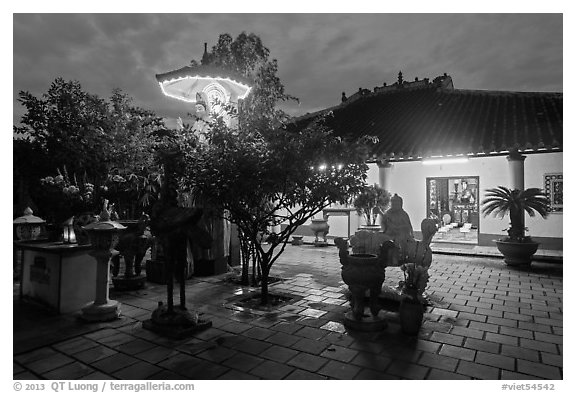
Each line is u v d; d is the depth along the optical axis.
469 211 15.57
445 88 16.69
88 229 4.86
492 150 10.08
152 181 7.23
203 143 6.07
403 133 13.12
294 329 4.70
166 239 4.64
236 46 9.03
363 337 4.43
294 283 7.17
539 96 13.24
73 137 7.88
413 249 6.00
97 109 8.51
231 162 5.23
